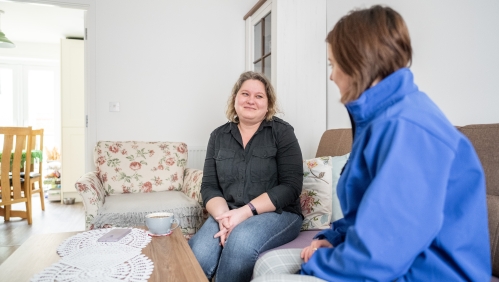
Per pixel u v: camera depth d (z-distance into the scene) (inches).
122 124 117.9
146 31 119.3
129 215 73.8
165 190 98.7
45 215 144.9
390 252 23.0
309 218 59.6
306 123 99.8
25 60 211.5
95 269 35.8
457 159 24.4
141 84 119.3
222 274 47.3
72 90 169.3
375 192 23.1
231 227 51.2
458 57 58.8
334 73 29.8
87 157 115.7
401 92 25.7
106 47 116.0
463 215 24.4
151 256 40.8
